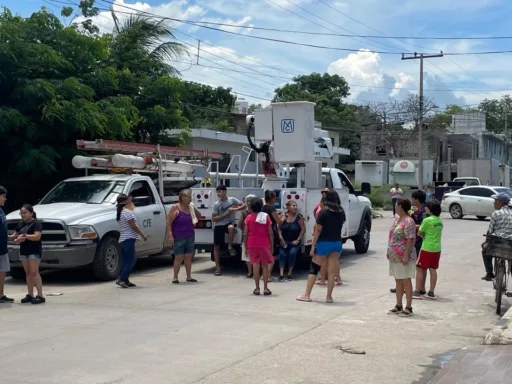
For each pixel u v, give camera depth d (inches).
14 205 662.5
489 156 2682.1
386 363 269.9
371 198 1596.9
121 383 236.8
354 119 2395.4
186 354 277.1
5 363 262.5
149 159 570.9
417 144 2353.6
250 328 326.6
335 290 448.8
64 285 476.1
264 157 561.0
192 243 485.1
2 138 608.1
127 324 335.3
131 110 687.7
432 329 334.0
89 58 697.0
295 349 288.0
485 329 336.5
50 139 626.8
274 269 550.3
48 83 596.4
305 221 501.4
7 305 390.9
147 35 863.7
